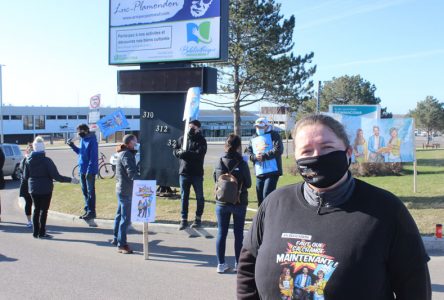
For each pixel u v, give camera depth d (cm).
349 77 5762
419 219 878
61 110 8312
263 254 209
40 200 871
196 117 901
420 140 8169
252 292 231
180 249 785
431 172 1739
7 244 824
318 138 203
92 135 1007
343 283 185
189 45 1130
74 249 788
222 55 1105
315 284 189
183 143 896
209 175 1878
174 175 1145
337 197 201
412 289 192
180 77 1119
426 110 7006
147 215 724
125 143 754
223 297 550
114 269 667
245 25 2612
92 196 1003
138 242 837
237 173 631
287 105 2944
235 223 639
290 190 221
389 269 194
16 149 2012
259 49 2698
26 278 623
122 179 754
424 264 194
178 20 1137
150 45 1174
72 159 3372
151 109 1173
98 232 929
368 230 190
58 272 651
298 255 196
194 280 616
